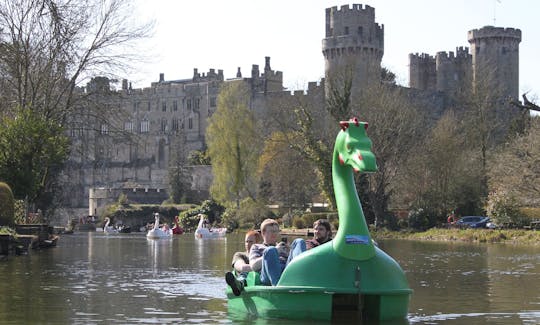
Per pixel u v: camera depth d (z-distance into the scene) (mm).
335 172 18281
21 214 48531
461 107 135875
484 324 17938
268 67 189375
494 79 149125
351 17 156250
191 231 109375
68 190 154750
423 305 21281
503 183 74188
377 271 17625
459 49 185500
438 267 34750
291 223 92688
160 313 19094
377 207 79062
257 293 18359
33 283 25625
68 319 18109
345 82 83250
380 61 159375
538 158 70000
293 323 17375
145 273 29719
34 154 47625
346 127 17891
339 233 17672
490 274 30984
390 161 81188
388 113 79500
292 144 89688
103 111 57375
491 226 74000
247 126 112312
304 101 119375
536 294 23891
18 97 51781
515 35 178500
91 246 53000
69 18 52719
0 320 17891
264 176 113375
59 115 55094
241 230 97625
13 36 50938
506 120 121250
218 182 111625
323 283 17422
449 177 83938
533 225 70250
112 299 21703
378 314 17719
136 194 147875
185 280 27094
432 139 86250
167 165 197625
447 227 77875
